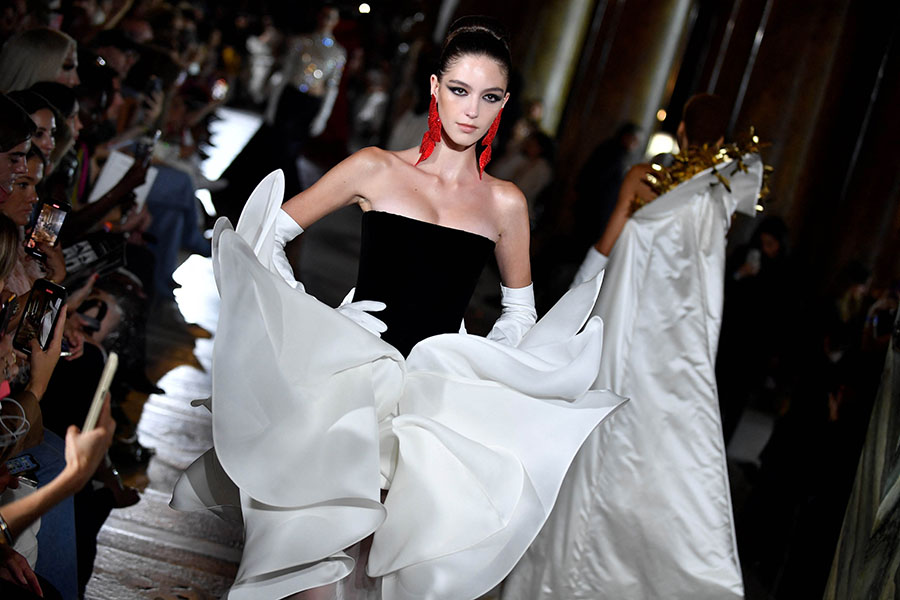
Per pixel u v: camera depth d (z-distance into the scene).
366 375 2.46
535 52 13.05
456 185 2.76
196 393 4.88
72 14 5.66
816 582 4.04
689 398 3.52
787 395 6.66
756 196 3.84
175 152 6.85
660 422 3.51
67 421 3.42
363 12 13.59
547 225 11.12
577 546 3.48
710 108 3.87
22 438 2.45
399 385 2.53
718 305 3.62
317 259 8.11
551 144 10.66
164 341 5.48
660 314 3.57
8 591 2.04
